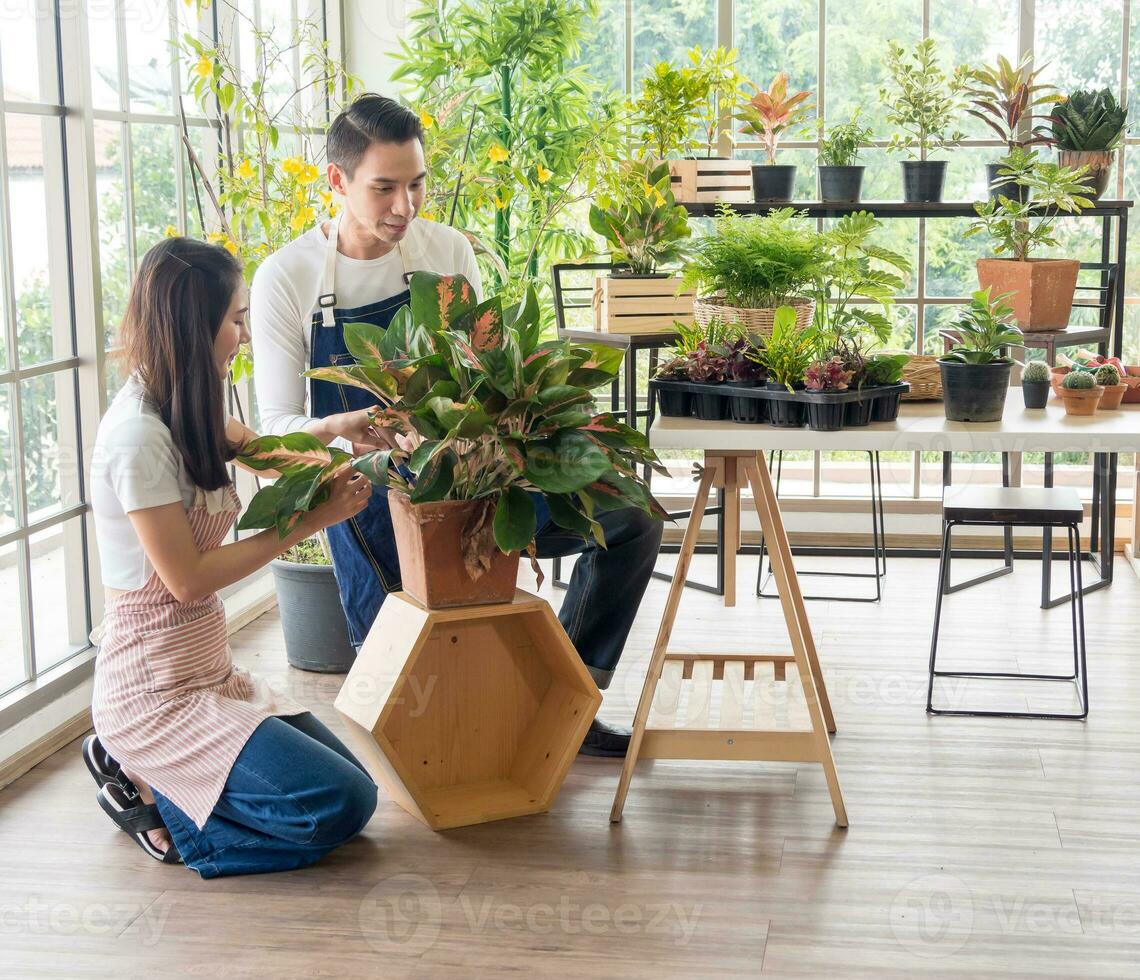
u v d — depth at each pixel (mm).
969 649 4102
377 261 3184
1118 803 3020
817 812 2994
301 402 3230
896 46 4836
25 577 3385
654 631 4309
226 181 3953
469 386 2592
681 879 2689
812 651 3363
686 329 3371
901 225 5191
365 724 2828
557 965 2377
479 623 3004
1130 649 4086
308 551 4043
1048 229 4414
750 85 5160
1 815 3047
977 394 3018
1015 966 2359
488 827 2943
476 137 4930
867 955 2396
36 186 3355
